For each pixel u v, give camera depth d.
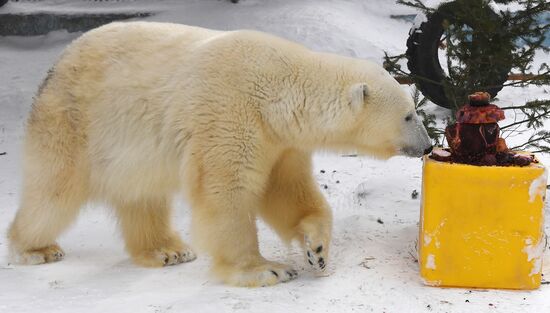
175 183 6.41
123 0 19.03
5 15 18.48
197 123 5.95
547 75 7.93
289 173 6.55
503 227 5.63
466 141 5.82
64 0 19.75
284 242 6.76
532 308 5.34
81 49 6.80
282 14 16.36
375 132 6.26
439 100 11.81
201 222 5.98
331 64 6.24
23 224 6.92
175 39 6.53
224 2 17.77
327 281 5.98
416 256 6.50
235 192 5.94
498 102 12.85
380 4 17.52
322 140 6.28
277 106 6.02
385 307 5.40
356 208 8.34
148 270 6.73
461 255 5.71
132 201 6.86
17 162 11.59
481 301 5.48
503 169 5.56
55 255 7.10
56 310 5.46
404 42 15.88
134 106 6.38
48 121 6.68
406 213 8.02
